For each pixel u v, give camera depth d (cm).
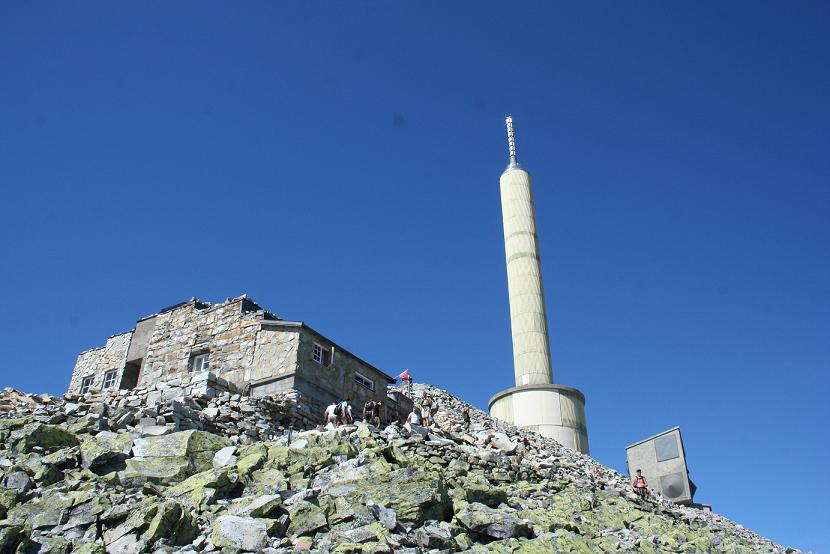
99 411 2183
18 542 1422
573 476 2886
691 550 2177
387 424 3266
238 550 1459
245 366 3056
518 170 5897
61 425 2045
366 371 3347
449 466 2334
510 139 6128
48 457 1816
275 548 1482
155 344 3394
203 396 2589
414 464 2150
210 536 1502
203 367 3206
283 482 1816
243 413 2580
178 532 1509
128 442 1962
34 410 2212
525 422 4756
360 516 1656
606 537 2031
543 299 5369
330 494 1767
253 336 3112
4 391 2356
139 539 1469
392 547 1535
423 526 1705
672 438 3912
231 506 1670
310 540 1534
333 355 3130
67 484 1708
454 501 1922
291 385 2883
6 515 1548
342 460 2039
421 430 2552
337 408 2862
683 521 2847
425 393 4566
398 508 1736
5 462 1744
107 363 3931
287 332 3030
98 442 1950
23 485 1655
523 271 5441
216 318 3275
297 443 2106
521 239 5559
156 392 2556
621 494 2895
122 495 1655
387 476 1853
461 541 1681
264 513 1619
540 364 5062
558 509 2250
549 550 1714
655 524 2411
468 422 3853
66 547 1446
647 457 3994
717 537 2520
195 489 1716
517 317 5281
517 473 2562
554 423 4716
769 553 2556
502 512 1850
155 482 1789
